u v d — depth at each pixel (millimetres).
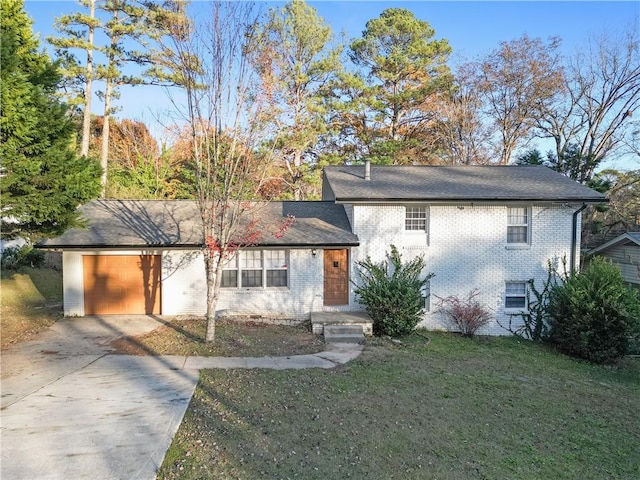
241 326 13102
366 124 31859
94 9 23938
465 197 14352
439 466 5520
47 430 5781
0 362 9133
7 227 9891
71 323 12914
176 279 14133
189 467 4934
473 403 7914
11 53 8781
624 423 7875
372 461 5449
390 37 31734
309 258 14539
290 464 5176
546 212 15039
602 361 12742
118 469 4820
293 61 27203
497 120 31578
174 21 10273
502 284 15086
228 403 6953
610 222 30531
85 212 15688
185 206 16828
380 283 13570
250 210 13039
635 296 12953
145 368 8805
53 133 9680
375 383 8492
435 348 12398
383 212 14773
